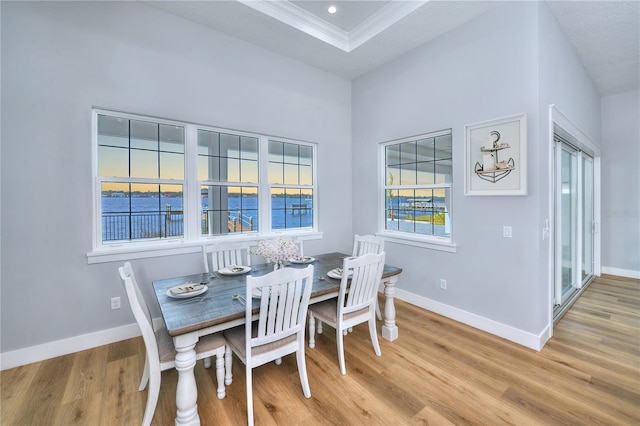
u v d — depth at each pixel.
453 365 2.25
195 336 1.60
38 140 2.30
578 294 3.81
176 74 2.91
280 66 3.65
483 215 2.85
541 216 2.51
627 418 1.69
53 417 1.72
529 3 2.47
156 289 2.14
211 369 2.23
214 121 3.15
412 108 3.53
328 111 4.16
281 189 3.81
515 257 2.61
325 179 4.17
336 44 3.44
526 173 2.49
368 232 4.21
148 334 1.58
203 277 2.44
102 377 2.11
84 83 2.47
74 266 2.46
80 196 2.48
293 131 3.79
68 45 2.40
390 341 2.64
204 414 1.76
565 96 3.07
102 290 2.58
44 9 2.31
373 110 4.07
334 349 2.52
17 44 2.22
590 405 1.80
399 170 3.86
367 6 2.93
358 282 2.18
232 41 3.26
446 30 3.09
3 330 2.21
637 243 4.66
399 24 2.98
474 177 2.88
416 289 3.54
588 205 4.50
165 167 2.97
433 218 3.44
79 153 2.46
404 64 3.61
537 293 2.47
